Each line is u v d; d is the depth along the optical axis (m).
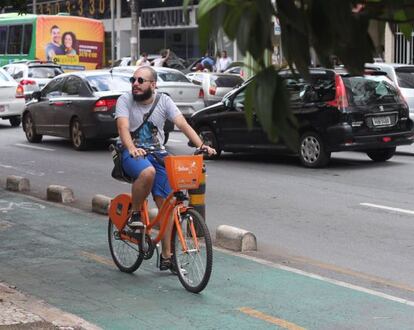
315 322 12.02
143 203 14.19
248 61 3.59
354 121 29.52
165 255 14.31
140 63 63.66
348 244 18.11
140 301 13.23
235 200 24.27
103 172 31.06
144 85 13.74
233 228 17.55
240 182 27.86
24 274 15.20
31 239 18.50
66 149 39.19
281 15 3.51
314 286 14.15
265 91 3.52
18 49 75.38
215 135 33.88
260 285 14.21
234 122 32.75
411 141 31.44
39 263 16.11
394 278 15.07
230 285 14.19
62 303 13.11
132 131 14.05
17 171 31.78
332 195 24.94
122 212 14.77
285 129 3.58
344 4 3.51
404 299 13.42
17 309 12.15
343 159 33.75
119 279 14.76
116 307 12.87
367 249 17.59
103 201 21.69
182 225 13.73
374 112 29.98
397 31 3.84
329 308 12.77
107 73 38.59
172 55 87.19
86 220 20.88
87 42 75.44
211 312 12.54
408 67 38.69
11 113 51.16
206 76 52.47
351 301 13.19
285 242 18.36
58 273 15.27
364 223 20.52
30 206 23.08
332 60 3.68
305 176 28.97
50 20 73.62
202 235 13.38
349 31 3.52
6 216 21.45
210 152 13.68
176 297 13.44
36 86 58.41
